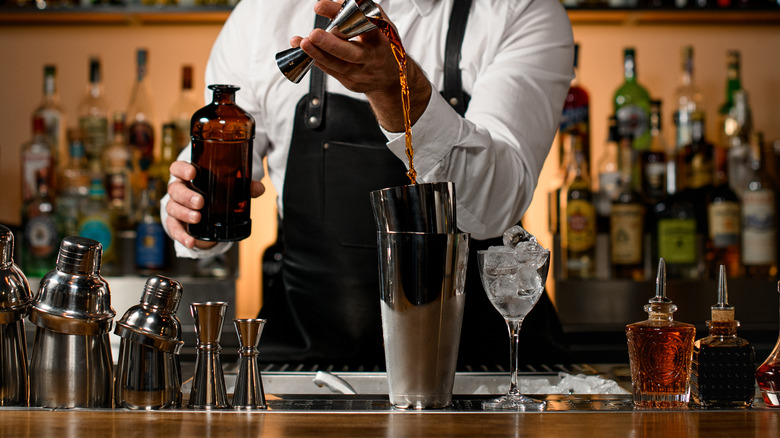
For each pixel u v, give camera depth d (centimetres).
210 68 175
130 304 224
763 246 228
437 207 92
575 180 229
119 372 93
